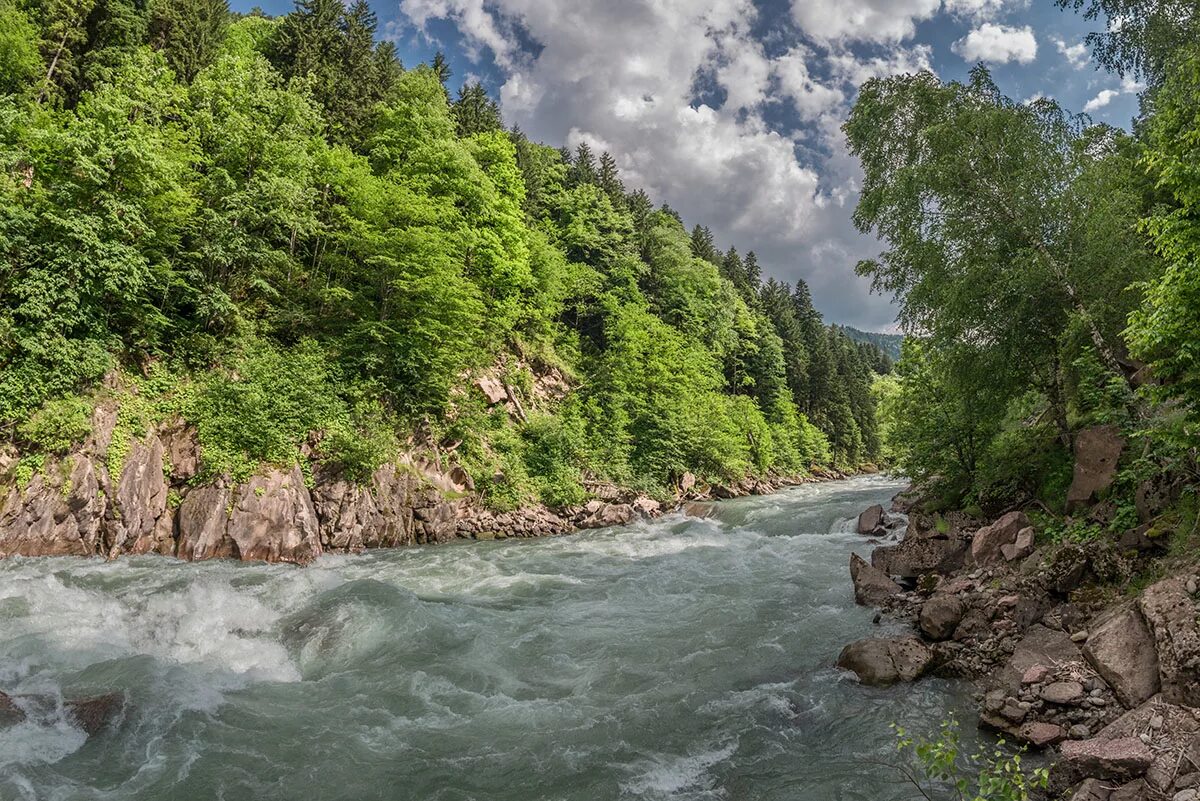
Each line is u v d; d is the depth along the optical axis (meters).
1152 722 6.13
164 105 23.69
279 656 10.58
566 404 36.78
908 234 15.17
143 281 18.84
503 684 9.77
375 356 24.19
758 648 11.01
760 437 54.81
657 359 44.16
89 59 29.73
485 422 28.70
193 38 32.41
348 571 17.56
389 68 41.62
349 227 27.59
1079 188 13.12
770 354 69.19
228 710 8.42
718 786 6.86
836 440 76.31
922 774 6.79
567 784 6.92
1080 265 13.09
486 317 32.69
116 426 17.16
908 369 17.66
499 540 23.92
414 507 22.92
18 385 15.88
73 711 7.73
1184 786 5.25
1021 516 12.62
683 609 13.77
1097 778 5.78
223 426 18.62
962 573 12.35
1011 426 18.06
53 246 16.91
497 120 50.03
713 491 41.47
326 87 34.38
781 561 17.94
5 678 8.66
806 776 6.97
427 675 9.99
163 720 7.93
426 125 34.00
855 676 9.45
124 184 19.03
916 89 15.31
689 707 8.81
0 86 26.12
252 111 26.03
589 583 16.55
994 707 7.52
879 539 19.30
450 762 7.39
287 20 36.81
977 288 13.73
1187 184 7.21
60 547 15.57
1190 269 7.01
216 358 20.53
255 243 22.58
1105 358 12.40
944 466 16.69
